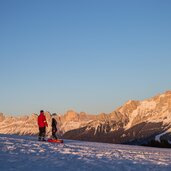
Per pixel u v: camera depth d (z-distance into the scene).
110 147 40.62
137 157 29.19
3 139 37.94
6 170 18.00
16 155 23.92
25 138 47.03
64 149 30.88
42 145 33.28
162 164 25.39
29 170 18.56
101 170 20.25
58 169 19.61
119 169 21.11
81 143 46.25
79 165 21.56
